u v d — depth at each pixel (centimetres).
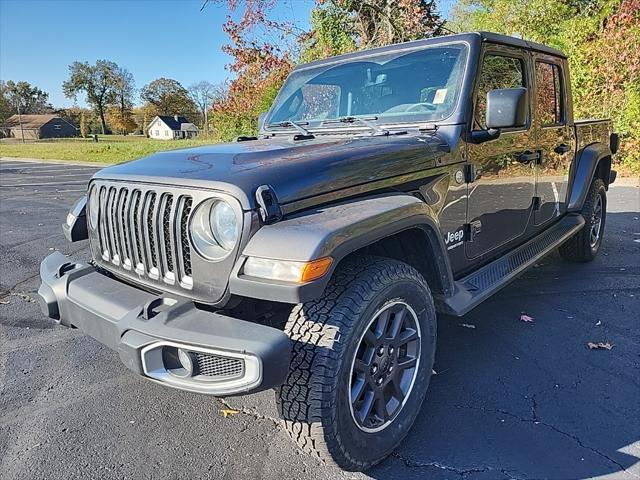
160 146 3231
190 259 203
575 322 372
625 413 258
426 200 265
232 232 191
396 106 309
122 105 9881
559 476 214
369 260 222
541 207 399
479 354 326
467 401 272
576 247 497
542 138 382
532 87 361
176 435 252
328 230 185
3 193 1242
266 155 227
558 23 1429
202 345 176
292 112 362
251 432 253
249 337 174
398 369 231
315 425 194
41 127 9075
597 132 507
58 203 1048
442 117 288
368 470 221
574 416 256
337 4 1280
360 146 245
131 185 231
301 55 1409
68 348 351
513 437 241
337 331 194
